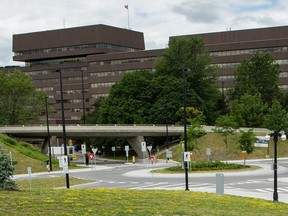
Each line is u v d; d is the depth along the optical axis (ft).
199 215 43.27
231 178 119.24
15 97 320.29
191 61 281.95
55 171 169.99
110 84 431.02
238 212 48.98
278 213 51.67
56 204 44.19
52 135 252.62
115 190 63.62
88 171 163.63
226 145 207.51
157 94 270.05
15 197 47.03
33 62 521.65
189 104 256.93
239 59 367.45
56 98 488.44
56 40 488.85
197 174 129.80
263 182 108.58
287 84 356.38
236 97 293.84
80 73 475.31
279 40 359.66
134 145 252.01
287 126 208.64
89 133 246.27
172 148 241.76
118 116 271.49
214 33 407.23
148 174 136.67
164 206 47.70
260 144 200.13
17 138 268.62
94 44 468.75
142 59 415.64
